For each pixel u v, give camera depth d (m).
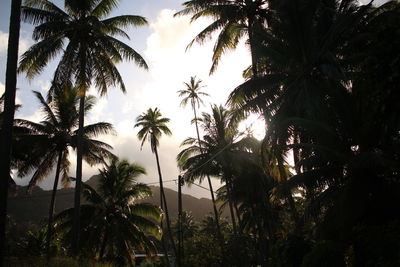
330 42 19.69
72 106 29.28
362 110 16.09
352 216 14.96
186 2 24.56
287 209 33.62
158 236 35.72
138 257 51.59
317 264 13.78
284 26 20.11
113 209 34.75
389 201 14.99
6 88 11.74
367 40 18.48
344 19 19.03
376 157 14.55
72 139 28.61
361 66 9.44
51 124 29.16
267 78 21.09
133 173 35.81
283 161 19.47
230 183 31.91
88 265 16.61
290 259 16.58
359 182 15.55
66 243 32.62
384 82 8.95
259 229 31.23
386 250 12.69
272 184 29.86
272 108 20.66
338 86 18.33
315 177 16.86
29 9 22.44
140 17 24.47
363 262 13.84
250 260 26.86
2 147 11.28
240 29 24.52
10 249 21.77
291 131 19.14
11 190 29.23
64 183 32.28
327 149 16.53
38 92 28.91
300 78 20.44
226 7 24.20
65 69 22.09
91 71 23.22
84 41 23.25
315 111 18.41
